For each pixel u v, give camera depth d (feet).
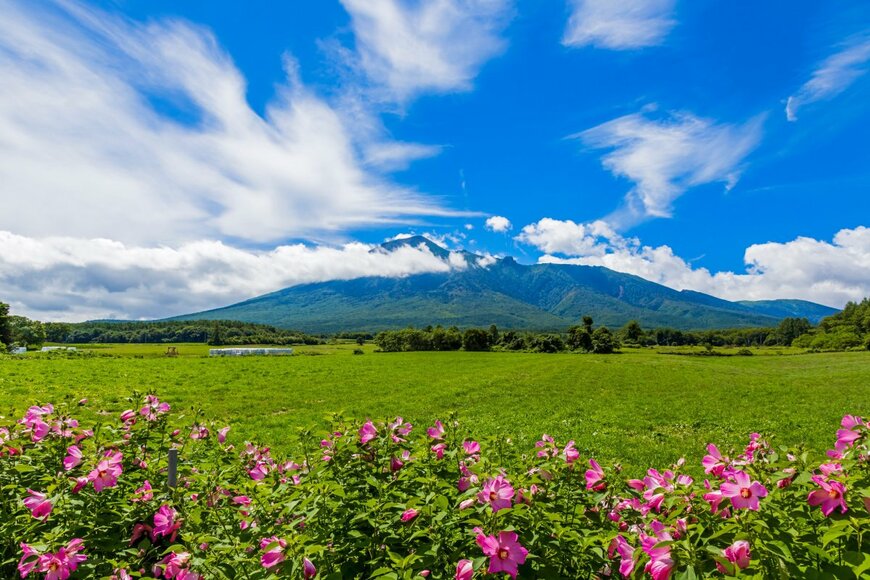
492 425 63.31
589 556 9.68
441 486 10.73
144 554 11.78
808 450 10.34
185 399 79.77
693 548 7.43
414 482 11.64
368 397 89.81
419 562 8.89
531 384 115.85
